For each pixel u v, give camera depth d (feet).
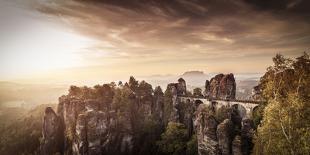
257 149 159.33
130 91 392.27
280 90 163.94
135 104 384.68
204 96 365.40
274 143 143.95
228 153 228.02
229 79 337.52
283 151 138.62
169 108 380.58
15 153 444.96
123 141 350.84
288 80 160.45
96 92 389.60
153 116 381.60
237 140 218.79
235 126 247.91
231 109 287.07
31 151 434.30
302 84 153.17
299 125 139.03
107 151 340.18
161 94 403.13
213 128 242.78
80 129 328.49
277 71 164.35
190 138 314.14
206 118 249.34
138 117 379.35
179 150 300.61
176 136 311.68
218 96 341.82
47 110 392.88
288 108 140.87
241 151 214.90
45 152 381.40
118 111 362.94
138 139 361.71
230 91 335.47
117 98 377.30
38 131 478.59
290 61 159.63
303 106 140.46
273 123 145.89
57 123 394.73
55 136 388.16
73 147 339.77
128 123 356.79
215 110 321.73
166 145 316.40
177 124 320.91
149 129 363.56
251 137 219.61
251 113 265.95
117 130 354.13
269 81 168.96
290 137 137.28
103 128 338.34
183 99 383.65
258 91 298.76
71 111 370.12
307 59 155.53
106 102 376.27
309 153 128.47
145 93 413.18
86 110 353.92
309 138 129.08
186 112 364.58
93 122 331.98
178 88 404.77
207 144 245.86
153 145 345.72
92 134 328.08
